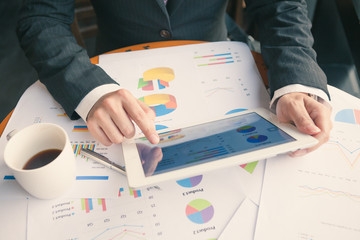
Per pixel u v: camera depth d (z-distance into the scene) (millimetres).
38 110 645
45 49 712
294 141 502
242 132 545
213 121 594
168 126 610
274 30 786
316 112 571
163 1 811
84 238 439
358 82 927
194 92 684
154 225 456
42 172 434
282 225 453
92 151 557
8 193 491
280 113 608
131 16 883
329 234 442
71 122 626
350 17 853
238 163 464
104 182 513
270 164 540
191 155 489
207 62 758
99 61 760
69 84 636
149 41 957
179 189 504
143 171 459
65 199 487
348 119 623
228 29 1193
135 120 559
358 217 463
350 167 534
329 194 493
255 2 870
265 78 735
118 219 463
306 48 717
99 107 584
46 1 789
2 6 2154
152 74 726
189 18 908
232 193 499
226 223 459
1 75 1745
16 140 477
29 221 458
